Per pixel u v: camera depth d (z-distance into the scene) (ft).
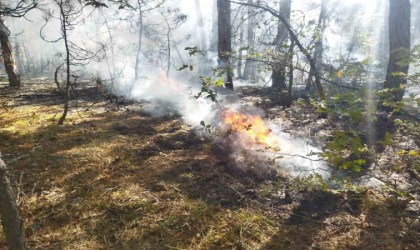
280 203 10.43
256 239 8.59
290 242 8.47
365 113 8.32
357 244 8.36
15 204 6.19
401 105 8.41
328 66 16.63
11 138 15.58
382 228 8.97
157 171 12.54
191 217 9.42
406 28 19.22
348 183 8.91
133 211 9.65
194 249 8.13
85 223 9.05
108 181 11.51
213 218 9.43
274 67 18.34
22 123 18.52
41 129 17.25
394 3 19.40
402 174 11.86
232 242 8.43
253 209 10.00
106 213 9.54
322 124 19.16
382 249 8.11
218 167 12.97
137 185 11.29
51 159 13.10
